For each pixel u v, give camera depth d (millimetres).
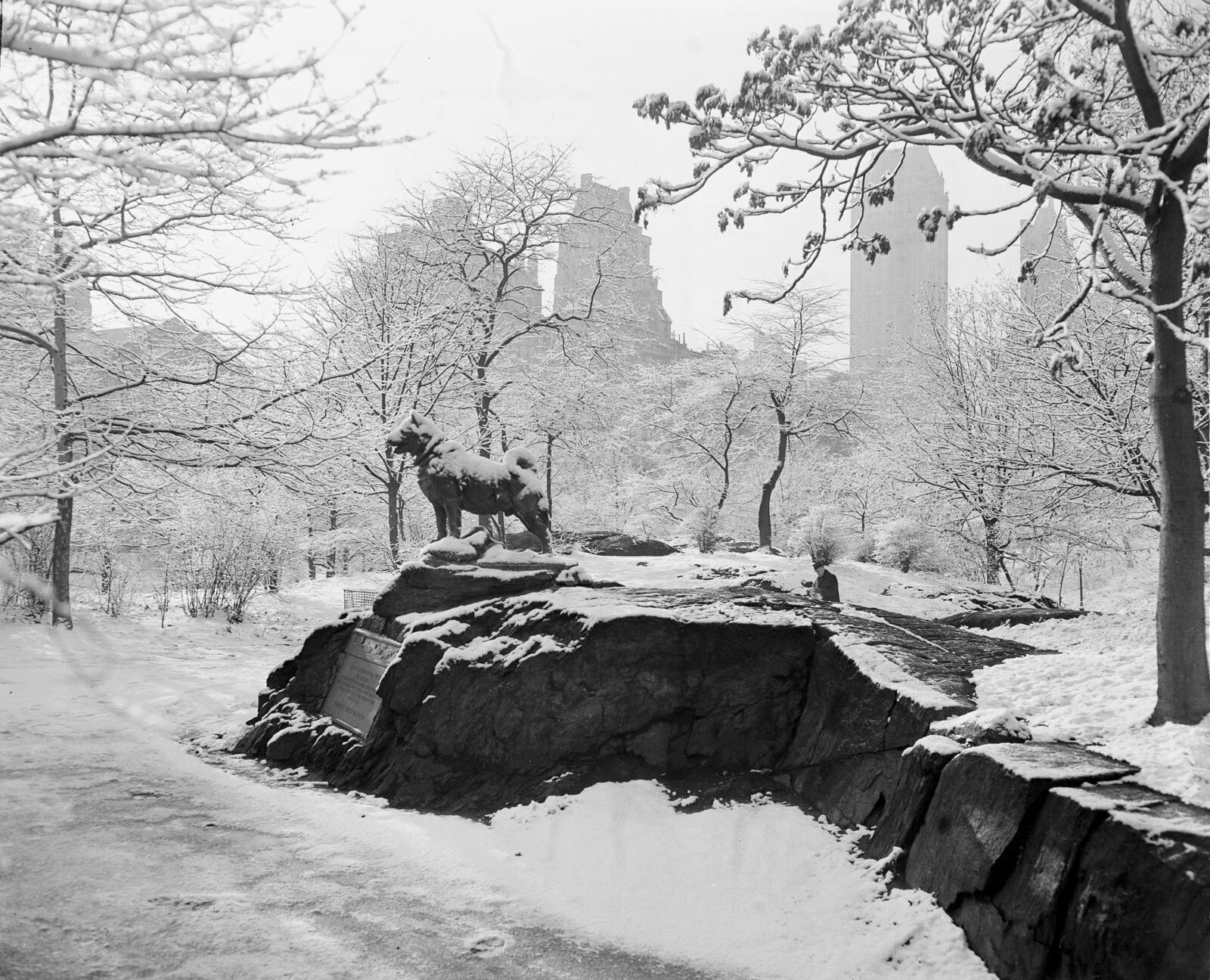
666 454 44156
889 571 25203
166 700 13156
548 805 8430
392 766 9719
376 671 10812
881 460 33656
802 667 9266
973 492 20906
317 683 11703
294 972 5555
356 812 8750
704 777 8836
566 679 9227
